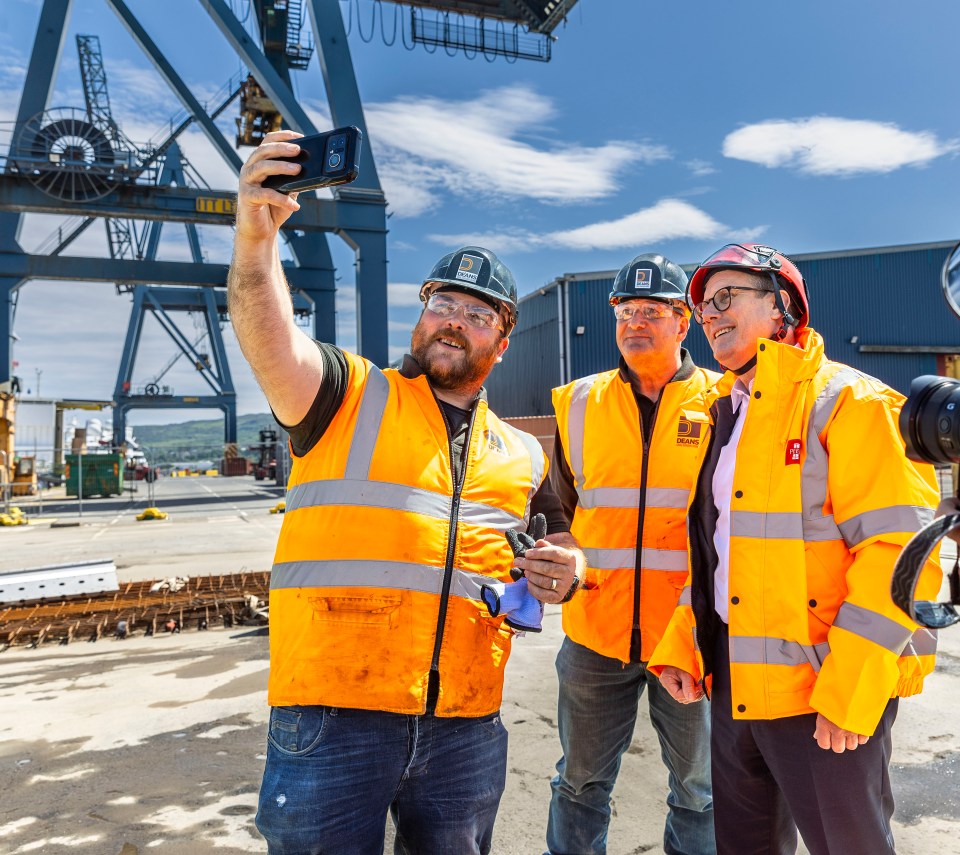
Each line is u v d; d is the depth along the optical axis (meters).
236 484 38.84
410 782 1.51
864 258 20.20
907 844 2.48
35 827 2.73
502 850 2.51
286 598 1.49
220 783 3.08
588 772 2.29
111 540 12.97
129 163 19.20
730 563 1.69
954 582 0.90
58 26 21.25
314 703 1.40
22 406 38.78
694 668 1.87
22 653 5.21
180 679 4.52
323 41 21.27
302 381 1.44
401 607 1.46
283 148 1.26
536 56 22.92
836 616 1.55
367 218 21.06
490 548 1.62
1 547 12.52
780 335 1.82
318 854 1.37
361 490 1.50
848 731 1.45
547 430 14.43
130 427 65.81
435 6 21.55
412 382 1.66
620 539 2.33
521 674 4.41
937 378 1.07
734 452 1.81
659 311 2.38
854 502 1.55
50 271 23.91
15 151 18.70
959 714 3.57
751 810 1.75
